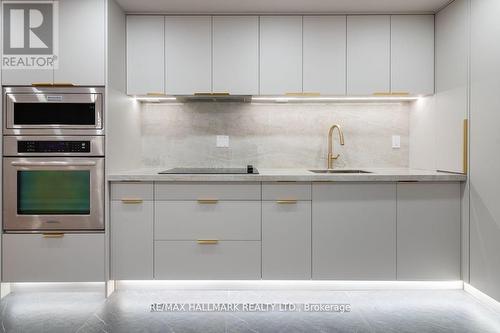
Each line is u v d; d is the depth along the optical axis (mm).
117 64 2586
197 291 2533
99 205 2432
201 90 2734
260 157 3115
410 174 2451
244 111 3100
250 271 2465
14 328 2033
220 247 2461
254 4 2586
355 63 2734
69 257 2443
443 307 2277
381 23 2736
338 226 2461
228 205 2453
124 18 2711
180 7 2633
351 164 3113
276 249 2463
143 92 2732
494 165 2158
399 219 2463
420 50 2746
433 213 2469
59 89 2418
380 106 3102
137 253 2463
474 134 2320
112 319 2131
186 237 2461
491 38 2158
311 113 3104
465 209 2430
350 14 2734
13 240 2434
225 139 3104
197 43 2727
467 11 2359
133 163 2930
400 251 2467
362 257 2463
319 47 2734
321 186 2457
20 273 2438
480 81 2254
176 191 2451
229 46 2729
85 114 2426
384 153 3111
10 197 2422
